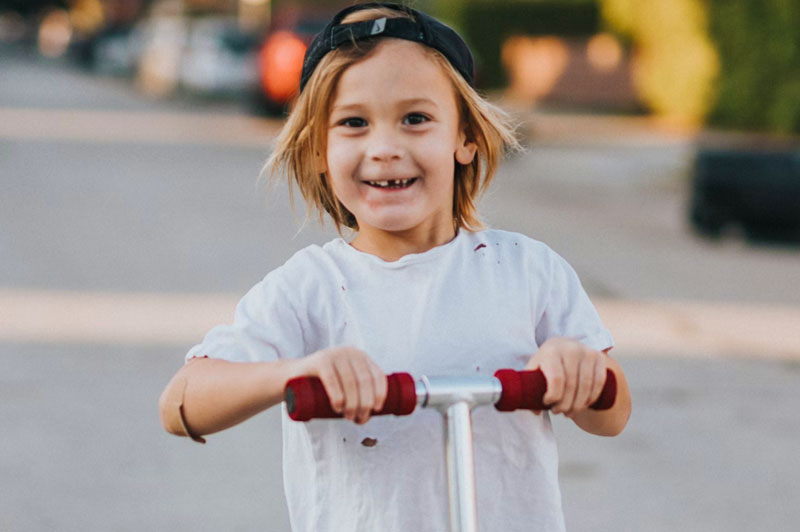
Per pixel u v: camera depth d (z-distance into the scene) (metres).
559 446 4.81
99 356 5.84
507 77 29.06
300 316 2.04
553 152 17.14
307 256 2.09
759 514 4.13
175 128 18.70
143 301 7.02
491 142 2.10
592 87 26.61
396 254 2.07
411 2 2.21
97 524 3.95
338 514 2.01
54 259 8.30
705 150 10.34
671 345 6.29
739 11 17.34
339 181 2.00
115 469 4.44
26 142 16.11
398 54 1.95
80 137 17.02
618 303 7.29
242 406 1.82
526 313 2.08
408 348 2.01
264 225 9.96
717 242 10.00
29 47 76.62
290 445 2.07
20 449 4.62
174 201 11.30
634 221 11.16
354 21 1.98
